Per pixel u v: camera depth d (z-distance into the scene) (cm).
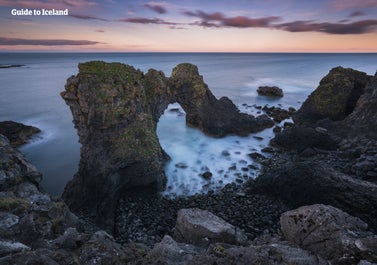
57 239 955
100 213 2038
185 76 3688
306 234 944
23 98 6888
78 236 990
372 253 739
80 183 2238
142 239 1806
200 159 3175
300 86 8731
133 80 2439
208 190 2494
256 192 2334
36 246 916
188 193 2458
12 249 810
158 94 3008
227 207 2136
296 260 800
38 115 5309
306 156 3012
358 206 1777
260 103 6278
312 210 977
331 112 4000
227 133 3928
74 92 2166
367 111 3281
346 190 1872
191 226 1216
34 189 1540
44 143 3847
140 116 2408
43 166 3166
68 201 2197
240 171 2866
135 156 2248
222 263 768
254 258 781
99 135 2206
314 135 3192
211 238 1174
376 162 2303
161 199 2348
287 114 4931
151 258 915
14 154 1727
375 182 2162
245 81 10081
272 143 3550
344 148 3002
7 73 13575
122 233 1902
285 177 2184
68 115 5353
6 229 1004
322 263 804
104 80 2169
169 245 994
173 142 3703
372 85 3462
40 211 1141
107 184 2133
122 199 2308
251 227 1864
